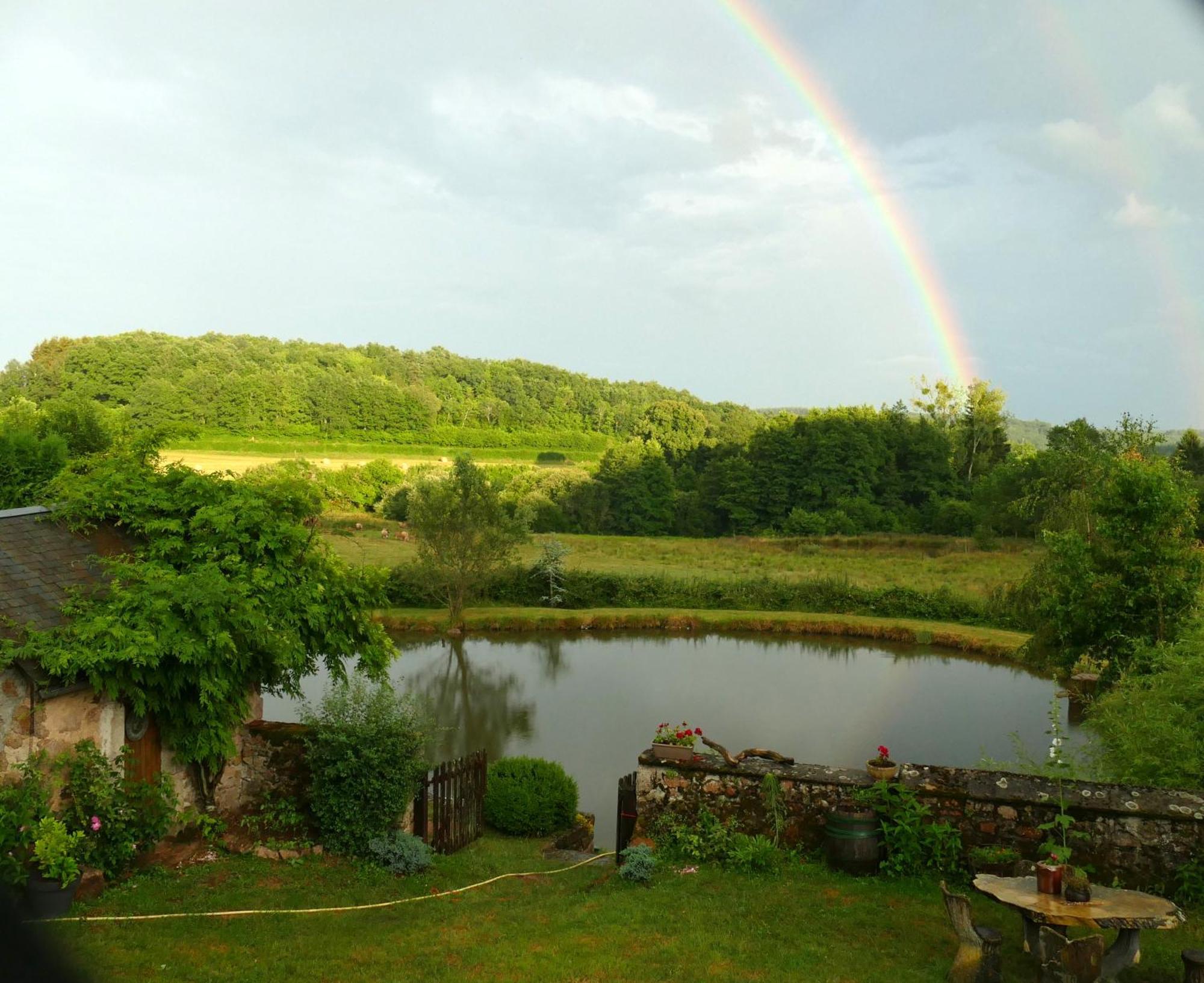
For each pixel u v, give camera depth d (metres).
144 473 13.41
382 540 61.12
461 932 8.69
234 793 12.80
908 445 90.19
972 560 56.59
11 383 93.62
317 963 7.88
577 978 7.35
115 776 10.60
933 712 27.00
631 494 83.38
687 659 35.19
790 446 85.44
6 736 9.84
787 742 23.75
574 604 44.97
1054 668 25.67
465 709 27.27
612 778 20.50
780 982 7.16
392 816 12.27
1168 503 18.98
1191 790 8.98
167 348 107.19
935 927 8.16
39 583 11.01
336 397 112.69
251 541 12.78
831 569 53.25
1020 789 9.16
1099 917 6.45
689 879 9.67
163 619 10.71
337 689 13.27
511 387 143.75
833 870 9.59
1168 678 13.03
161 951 8.09
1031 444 106.62
